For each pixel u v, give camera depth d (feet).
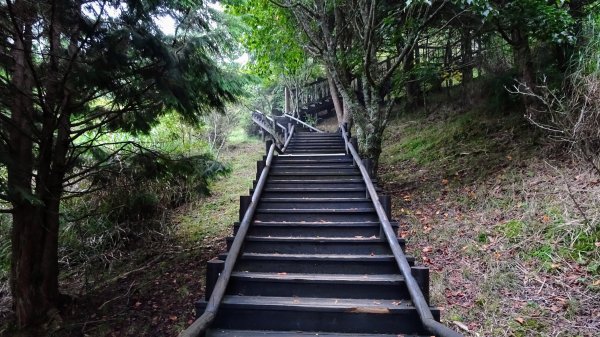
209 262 11.50
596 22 20.02
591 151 17.15
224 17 19.67
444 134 32.89
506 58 30.86
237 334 9.99
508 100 29.27
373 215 16.93
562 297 12.43
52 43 13.73
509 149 24.45
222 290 10.43
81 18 13.94
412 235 18.80
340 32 32.42
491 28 24.04
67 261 22.31
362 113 27.14
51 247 16.60
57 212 16.51
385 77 25.98
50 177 16.15
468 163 25.53
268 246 14.64
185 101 17.39
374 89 26.25
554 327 11.39
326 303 10.85
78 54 14.51
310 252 14.42
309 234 15.76
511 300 12.93
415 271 10.81
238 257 13.28
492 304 12.88
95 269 21.80
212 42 18.25
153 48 15.23
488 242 16.44
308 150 36.11
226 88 19.48
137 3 14.39
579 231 14.62
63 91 14.64
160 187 28.43
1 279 20.80
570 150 18.15
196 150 34.53
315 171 23.89
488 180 21.65
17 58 14.64
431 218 20.17
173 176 19.70
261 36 37.11
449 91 42.47
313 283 11.80
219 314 10.68
